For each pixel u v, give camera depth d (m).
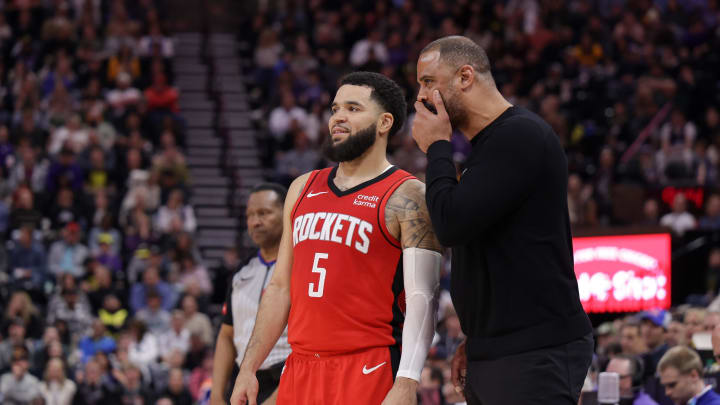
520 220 9.79
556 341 9.70
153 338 34.44
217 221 47.81
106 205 42.84
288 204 11.52
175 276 38.88
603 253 25.69
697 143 45.88
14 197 42.06
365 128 10.97
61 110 48.44
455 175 9.95
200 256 45.47
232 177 48.00
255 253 14.68
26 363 31.19
